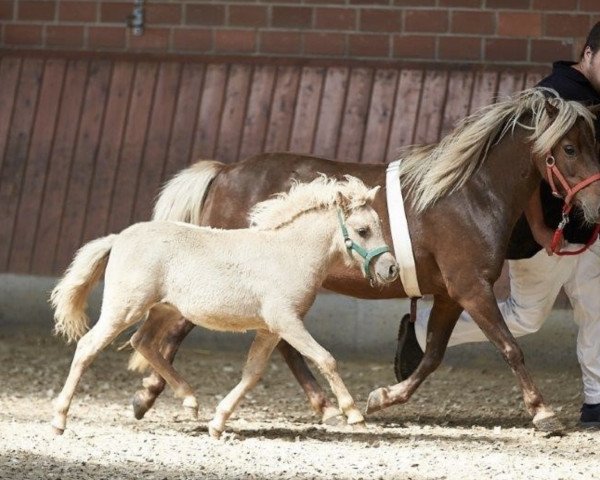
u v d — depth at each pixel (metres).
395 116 15.84
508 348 10.27
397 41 16.20
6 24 17.09
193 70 16.52
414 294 10.76
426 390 13.45
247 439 9.89
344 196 9.56
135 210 16.16
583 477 8.60
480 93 15.71
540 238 10.66
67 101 16.73
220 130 16.25
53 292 9.88
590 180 10.14
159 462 8.73
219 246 9.59
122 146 16.45
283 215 9.67
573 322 14.91
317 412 10.82
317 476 8.38
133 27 16.75
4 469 8.30
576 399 13.07
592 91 10.84
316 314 15.62
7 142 16.77
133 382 13.54
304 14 16.38
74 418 11.02
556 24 15.86
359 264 9.63
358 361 15.32
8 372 13.80
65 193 16.47
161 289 9.57
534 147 10.34
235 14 16.55
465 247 10.34
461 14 16.03
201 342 16.02
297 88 16.19
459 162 10.39
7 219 16.55
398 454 9.31
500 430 10.77
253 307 9.52
